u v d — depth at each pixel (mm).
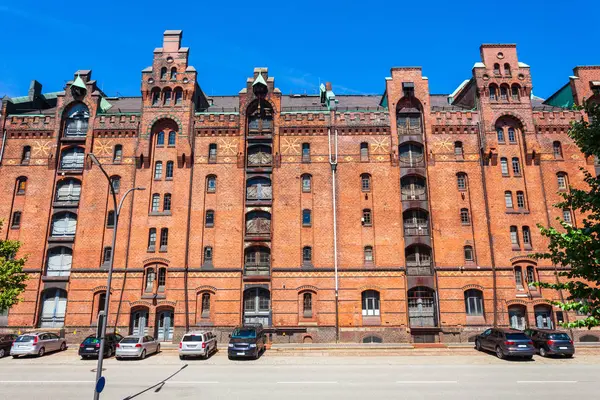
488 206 38594
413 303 37312
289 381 21547
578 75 42500
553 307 36688
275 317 36375
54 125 40844
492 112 40656
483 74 41469
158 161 40219
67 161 40562
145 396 18578
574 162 40094
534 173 39656
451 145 40094
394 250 37875
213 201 39000
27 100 45062
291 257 37625
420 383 20984
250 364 26891
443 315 36312
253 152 40656
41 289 37406
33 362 28047
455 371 24234
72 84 41250
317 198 39031
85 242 37938
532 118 40625
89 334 36062
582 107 11383
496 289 36875
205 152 40031
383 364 26766
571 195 10977
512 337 28469
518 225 38375
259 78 40844
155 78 41188
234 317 36406
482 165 39656
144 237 38062
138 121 40812
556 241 10641
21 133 40688
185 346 28750
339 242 37969
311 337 36062
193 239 37969
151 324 36375
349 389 19719
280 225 38312
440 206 38656
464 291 36938
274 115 40688
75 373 23953
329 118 40906
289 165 39781
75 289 36969
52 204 39125
